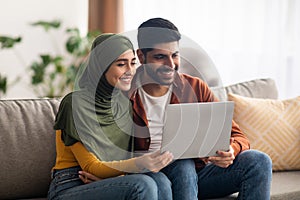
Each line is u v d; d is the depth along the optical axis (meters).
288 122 2.62
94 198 1.82
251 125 2.58
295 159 2.60
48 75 3.82
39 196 2.20
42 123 2.22
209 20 4.02
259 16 4.08
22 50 3.86
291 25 4.09
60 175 1.95
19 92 3.89
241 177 2.04
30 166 2.14
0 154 2.11
